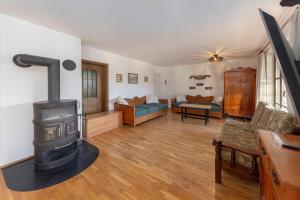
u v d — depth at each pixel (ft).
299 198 2.04
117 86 16.02
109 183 5.91
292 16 6.06
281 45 2.68
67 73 9.59
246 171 5.47
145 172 6.66
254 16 7.21
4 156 7.08
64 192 5.42
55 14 7.01
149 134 11.84
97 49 13.47
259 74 13.71
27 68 7.70
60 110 7.50
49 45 8.61
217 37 10.23
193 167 7.07
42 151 6.79
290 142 3.51
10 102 7.19
